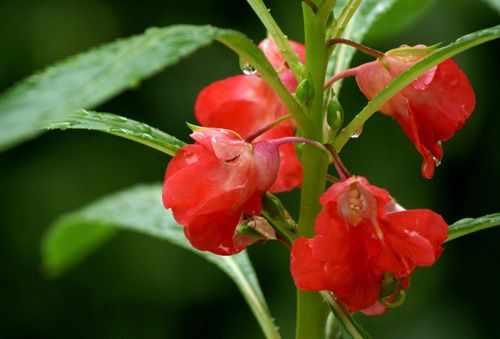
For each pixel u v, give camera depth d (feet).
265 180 2.02
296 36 3.89
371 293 2.00
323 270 1.98
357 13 2.29
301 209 2.10
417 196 3.94
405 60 2.07
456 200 4.13
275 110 2.16
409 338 4.00
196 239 2.01
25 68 4.10
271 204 2.08
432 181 4.03
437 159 2.07
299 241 1.99
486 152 4.11
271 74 2.05
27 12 4.13
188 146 2.02
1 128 1.70
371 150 3.91
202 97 2.18
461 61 3.92
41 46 4.11
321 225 1.97
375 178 3.90
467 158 4.13
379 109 2.07
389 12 2.43
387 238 1.99
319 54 2.08
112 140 3.31
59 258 2.81
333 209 1.98
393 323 4.02
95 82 1.79
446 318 4.07
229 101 2.17
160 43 1.88
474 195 4.13
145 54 1.86
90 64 1.83
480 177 4.12
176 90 4.06
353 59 3.77
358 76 2.09
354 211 1.98
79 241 2.75
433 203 4.03
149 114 4.06
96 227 2.69
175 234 2.42
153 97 4.06
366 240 1.99
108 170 4.14
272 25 2.09
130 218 2.47
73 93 1.77
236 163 2.01
